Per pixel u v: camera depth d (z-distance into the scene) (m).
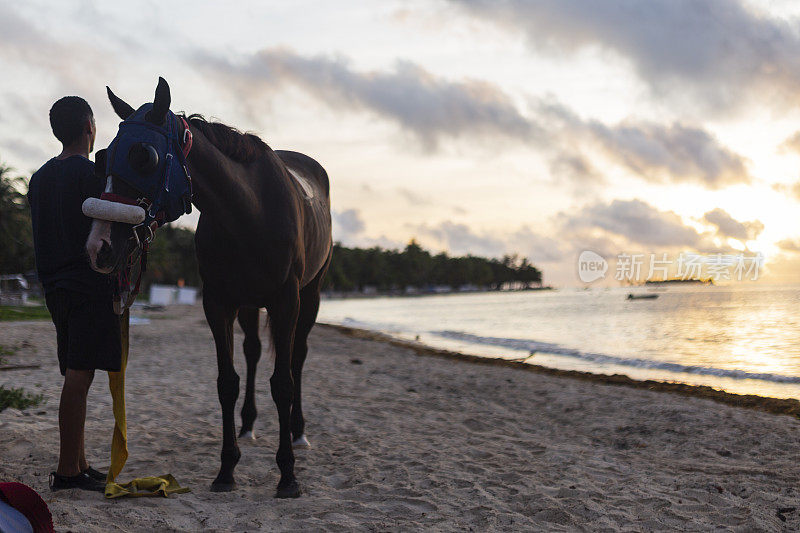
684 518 3.26
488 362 13.55
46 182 2.99
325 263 4.98
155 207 2.71
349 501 3.36
